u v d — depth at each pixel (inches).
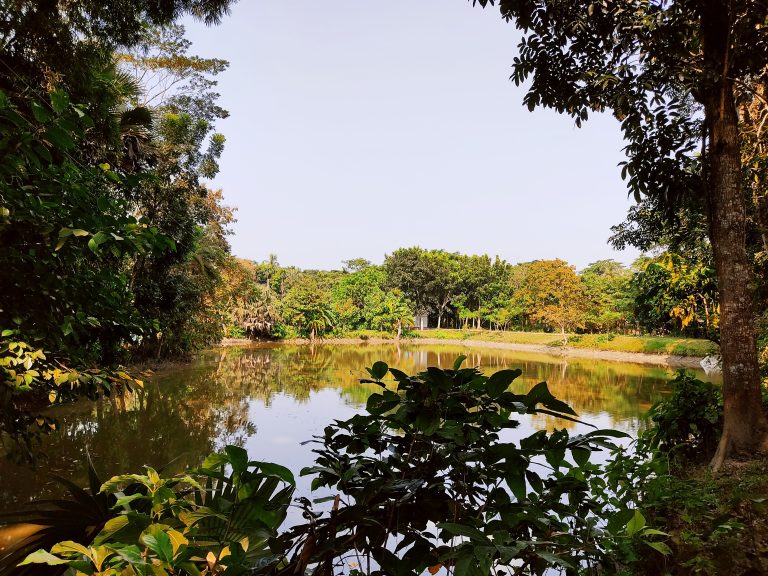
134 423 354.3
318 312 1695.4
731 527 68.1
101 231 65.6
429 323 2277.3
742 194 162.2
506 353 1269.7
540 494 43.1
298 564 31.4
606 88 163.8
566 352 1218.6
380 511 36.4
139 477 35.4
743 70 173.3
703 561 72.6
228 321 1441.9
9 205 66.0
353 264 2593.5
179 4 236.5
